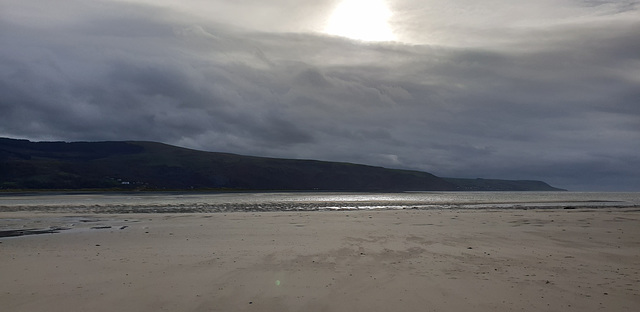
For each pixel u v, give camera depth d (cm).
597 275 1095
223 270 1150
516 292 945
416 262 1245
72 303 874
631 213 2977
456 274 1098
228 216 2789
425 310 834
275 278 1063
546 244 1557
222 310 834
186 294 934
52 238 1809
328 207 4466
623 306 857
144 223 2422
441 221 2341
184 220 2553
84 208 4244
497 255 1350
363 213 3048
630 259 1294
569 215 2734
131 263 1246
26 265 1227
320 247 1495
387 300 891
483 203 5750
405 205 5031
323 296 919
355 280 1041
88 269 1170
